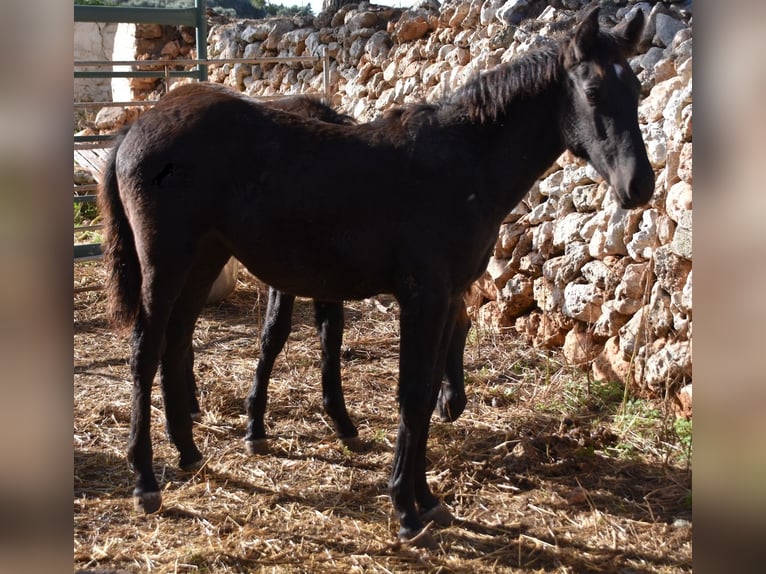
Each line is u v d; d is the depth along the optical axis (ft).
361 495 11.43
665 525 10.46
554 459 12.48
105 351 17.93
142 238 10.43
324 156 10.22
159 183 10.32
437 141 10.16
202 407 14.62
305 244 10.23
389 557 9.75
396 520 10.66
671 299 13.79
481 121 10.16
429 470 12.21
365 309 21.20
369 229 9.99
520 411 14.47
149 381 10.75
